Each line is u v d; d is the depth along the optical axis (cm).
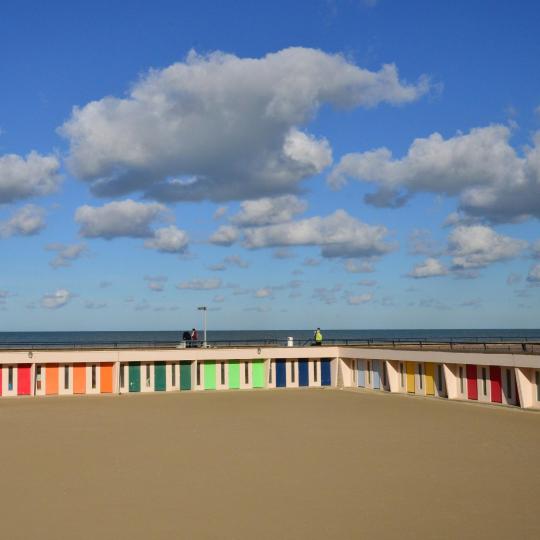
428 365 4172
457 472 2066
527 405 3484
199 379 4656
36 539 1471
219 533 1498
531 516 1605
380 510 1662
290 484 1927
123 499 1781
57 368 4441
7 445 2578
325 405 3781
